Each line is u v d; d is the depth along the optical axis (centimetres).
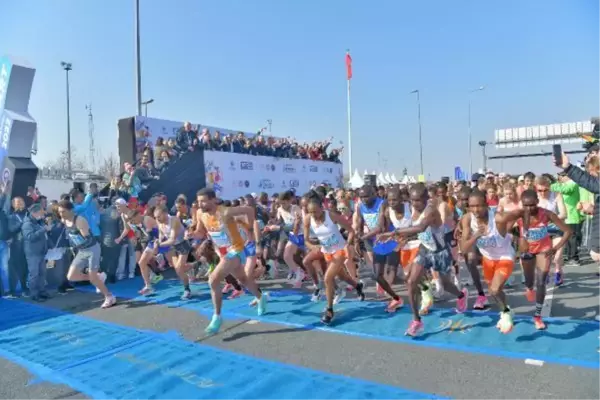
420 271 512
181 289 845
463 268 939
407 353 470
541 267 513
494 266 489
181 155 1301
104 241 936
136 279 988
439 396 371
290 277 906
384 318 597
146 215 842
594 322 532
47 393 416
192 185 1291
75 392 415
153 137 1512
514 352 454
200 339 547
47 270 937
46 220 898
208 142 1446
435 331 531
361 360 457
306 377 420
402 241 543
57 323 654
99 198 1089
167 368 459
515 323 543
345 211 972
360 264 1013
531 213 536
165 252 796
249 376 429
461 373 414
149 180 1227
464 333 518
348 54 2731
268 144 1736
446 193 768
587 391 367
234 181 1462
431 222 507
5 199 931
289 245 820
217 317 564
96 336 580
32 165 964
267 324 598
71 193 878
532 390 375
